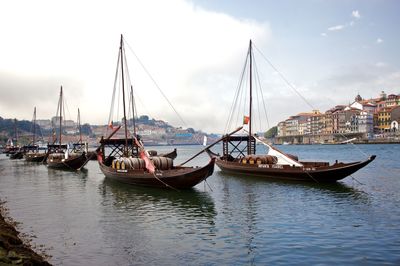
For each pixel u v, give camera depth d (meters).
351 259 17.30
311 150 160.88
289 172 45.53
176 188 39.41
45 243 20.47
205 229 22.92
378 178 47.56
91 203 33.25
